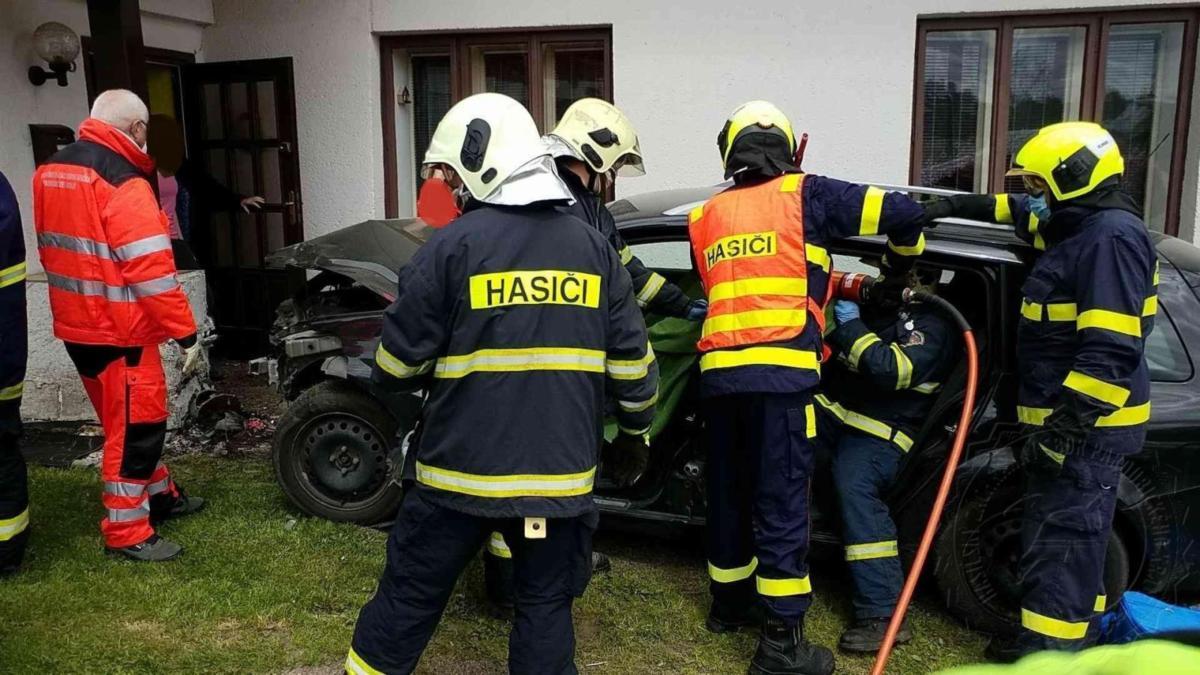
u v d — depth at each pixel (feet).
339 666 9.52
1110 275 8.27
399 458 11.68
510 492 7.36
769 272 9.11
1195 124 18.10
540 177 7.55
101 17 15.65
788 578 9.31
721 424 9.75
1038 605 8.93
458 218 7.63
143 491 11.57
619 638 10.28
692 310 10.14
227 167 22.03
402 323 7.44
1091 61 18.38
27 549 11.81
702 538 11.25
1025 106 18.98
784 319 9.07
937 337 9.80
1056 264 8.75
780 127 9.65
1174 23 18.08
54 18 17.81
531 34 20.52
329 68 21.06
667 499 11.23
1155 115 18.57
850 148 19.04
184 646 9.77
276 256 12.91
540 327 7.40
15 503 10.96
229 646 9.80
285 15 21.09
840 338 9.96
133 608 10.44
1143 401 8.71
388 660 7.92
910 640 10.21
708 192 12.90
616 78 19.83
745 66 19.13
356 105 21.08
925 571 10.68
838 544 10.68
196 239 22.40
